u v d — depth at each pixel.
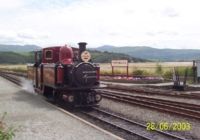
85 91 20.28
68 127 13.86
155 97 24.59
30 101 21.33
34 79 27.08
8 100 22.02
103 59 139.75
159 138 12.80
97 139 11.97
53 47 22.55
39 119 15.61
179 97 24.42
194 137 13.02
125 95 25.45
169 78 39.94
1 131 9.40
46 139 12.03
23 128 13.71
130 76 43.62
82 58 19.92
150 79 39.09
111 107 20.19
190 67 39.31
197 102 21.97
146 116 17.12
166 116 16.88
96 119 16.97
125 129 14.11
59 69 19.80
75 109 20.00
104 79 42.00
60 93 20.98
